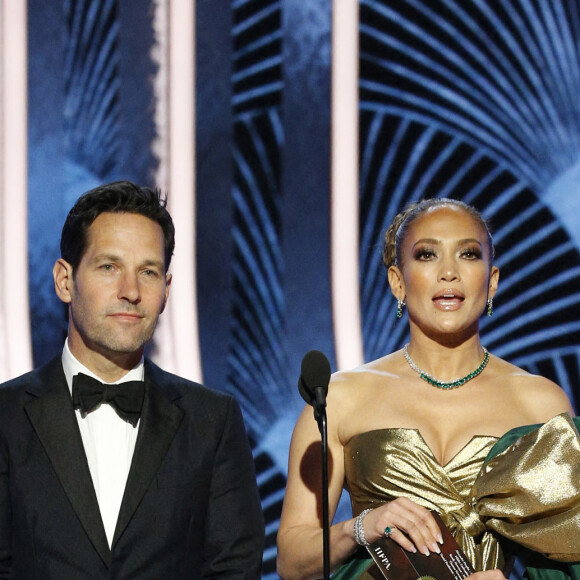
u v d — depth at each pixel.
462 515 8.98
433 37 15.89
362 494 9.46
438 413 9.51
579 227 15.87
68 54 15.29
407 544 8.51
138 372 9.22
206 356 15.42
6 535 8.48
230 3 15.65
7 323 14.69
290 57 15.68
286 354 15.48
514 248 15.91
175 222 15.24
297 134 15.60
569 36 15.92
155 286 8.88
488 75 15.94
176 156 15.34
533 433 8.97
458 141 15.86
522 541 8.75
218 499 9.01
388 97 15.81
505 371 9.88
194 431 9.07
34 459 8.59
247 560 8.85
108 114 15.30
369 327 15.62
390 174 15.77
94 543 8.37
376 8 15.81
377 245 12.90
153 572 8.52
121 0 15.40
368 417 9.60
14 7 15.12
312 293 15.47
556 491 8.71
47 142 15.19
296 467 9.81
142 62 15.38
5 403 8.83
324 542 8.17
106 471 8.92
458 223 9.66
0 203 14.83
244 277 15.50
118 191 9.00
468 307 9.48
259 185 15.59
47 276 15.07
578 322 15.87
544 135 15.90
